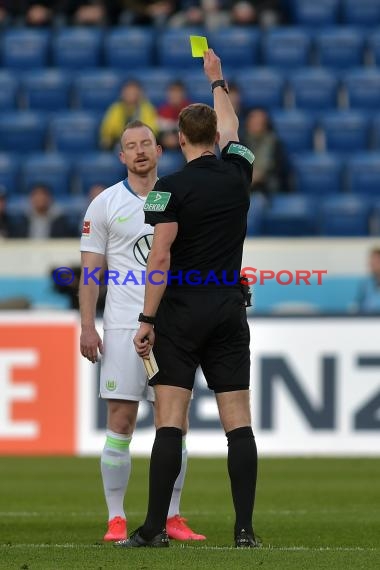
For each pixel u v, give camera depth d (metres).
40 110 68.31
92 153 64.25
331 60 69.88
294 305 47.44
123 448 25.16
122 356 24.94
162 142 59.62
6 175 62.66
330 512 30.59
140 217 25.02
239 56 69.94
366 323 44.00
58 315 44.59
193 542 24.30
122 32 70.88
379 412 44.03
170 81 66.69
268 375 44.12
